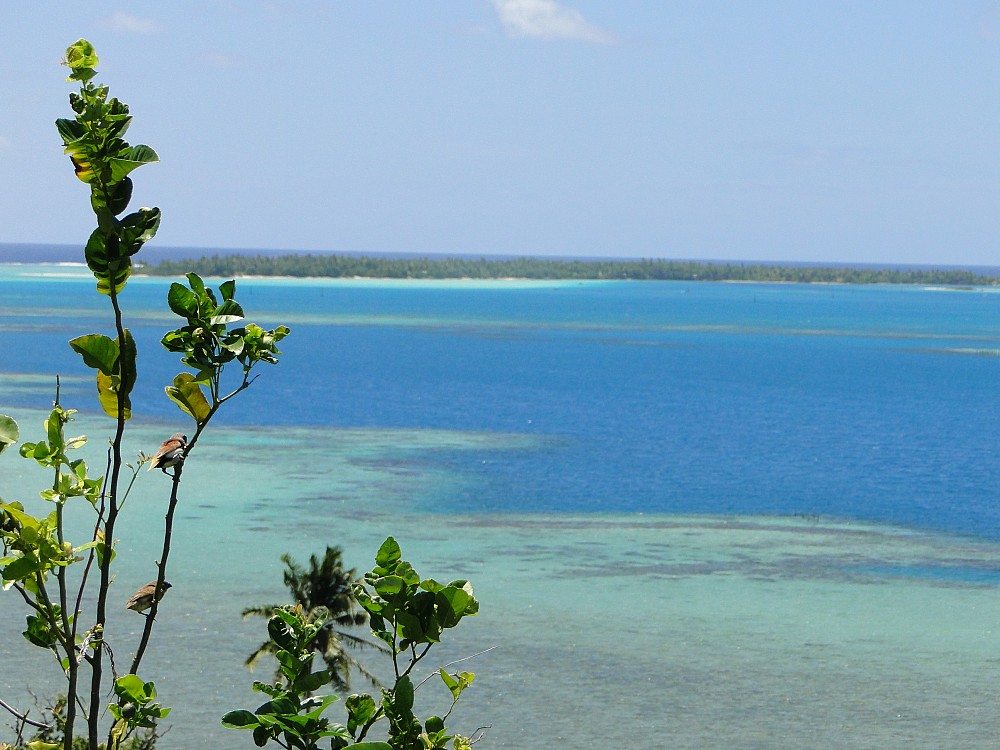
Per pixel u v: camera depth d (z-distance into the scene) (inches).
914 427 6973.4
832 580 3218.5
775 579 3211.1
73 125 321.4
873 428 6904.5
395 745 330.0
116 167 322.0
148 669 2353.6
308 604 1775.3
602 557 3408.0
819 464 5502.0
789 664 2534.5
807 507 4357.8
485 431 6215.6
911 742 2140.7
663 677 2431.1
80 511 3705.7
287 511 3828.7
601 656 2551.7
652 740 2105.1
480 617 2790.4
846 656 2588.6
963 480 5123.0
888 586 3169.3
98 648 332.8
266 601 2812.5
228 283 345.7
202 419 342.0
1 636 2487.7
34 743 339.3
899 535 3853.3
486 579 3117.6
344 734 325.7
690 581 3166.8
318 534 3518.7
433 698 2300.7
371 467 4803.2
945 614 2913.4
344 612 1784.0
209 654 2450.8
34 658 2361.0
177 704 2177.7
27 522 326.3
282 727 318.3
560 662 2506.2
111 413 340.5
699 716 2235.5
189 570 3065.9
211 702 2201.0
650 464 5300.2
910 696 2369.6
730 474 5113.2
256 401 7244.1
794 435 6530.5
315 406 7076.8
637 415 7190.0
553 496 4382.4
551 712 2246.6
